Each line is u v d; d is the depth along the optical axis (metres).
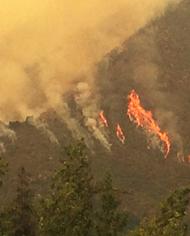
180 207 75.12
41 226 83.88
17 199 97.44
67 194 83.94
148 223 75.06
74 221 83.31
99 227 85.56
